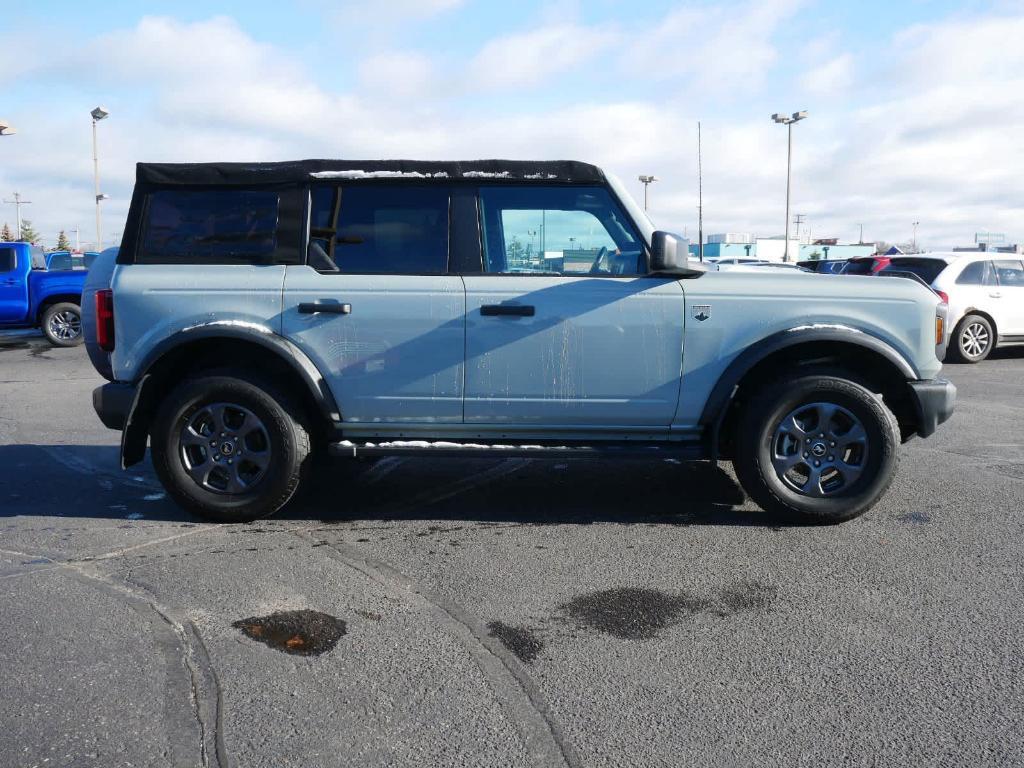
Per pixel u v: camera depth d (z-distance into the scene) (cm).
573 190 470
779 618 346
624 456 463
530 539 448
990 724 265
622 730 262
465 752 250
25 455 662
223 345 477
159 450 465
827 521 465
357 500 525
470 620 344
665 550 430
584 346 458
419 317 457
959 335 1285
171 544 439
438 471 602
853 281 465
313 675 297
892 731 262
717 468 607
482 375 461
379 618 345
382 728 263
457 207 468
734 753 250
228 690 286
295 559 416
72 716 269
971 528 464
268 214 470
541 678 296
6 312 1463
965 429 752
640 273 466
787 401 454
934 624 339
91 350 560
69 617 344
